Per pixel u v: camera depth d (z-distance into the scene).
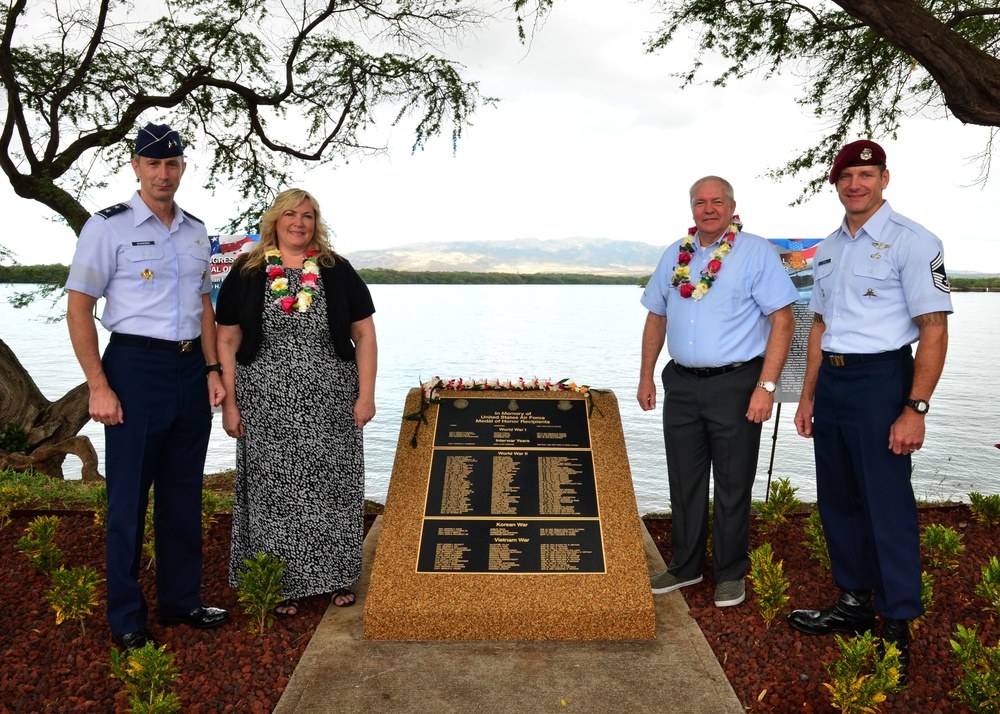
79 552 4.59
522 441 4.17
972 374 48.44
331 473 3.72
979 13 6.37
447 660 3.31
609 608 3.48
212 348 3.54
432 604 3.49
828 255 3.39
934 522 5.06
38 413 9.70
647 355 4.19
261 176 10.40
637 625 3.49
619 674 3.19
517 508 3.89
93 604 3.48
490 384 4.40
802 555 4.50
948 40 4.99
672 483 4.02
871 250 3.15
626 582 3.58
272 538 3.71
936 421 30.73
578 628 3.49
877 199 3.21
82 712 2.86
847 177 3.17
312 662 3.28
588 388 4.38
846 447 3.29
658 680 3.14
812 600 3.87
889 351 3.12
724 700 2.98
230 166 10.30
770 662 3.28
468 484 3.99
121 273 3.17
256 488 3.68
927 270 2.99
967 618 3.63
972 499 5.12
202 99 9.87
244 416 3.64
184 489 3.48
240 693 3.04
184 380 3.33
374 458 24.62
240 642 3.47
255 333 3.57
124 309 3.19
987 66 5.02
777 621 3.64
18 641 3.40
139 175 3.22
